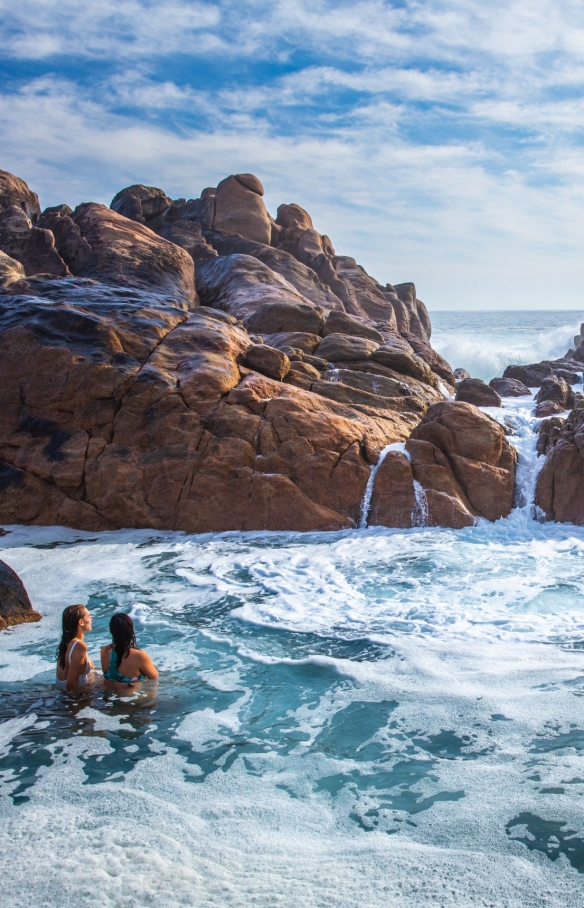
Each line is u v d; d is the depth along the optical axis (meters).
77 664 6.41
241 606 8.80
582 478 12.57
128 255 21.83
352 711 5.90
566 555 10.66
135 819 4.44
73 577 10.17
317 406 14.20
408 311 33.66
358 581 9.68
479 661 6.77
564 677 6.31
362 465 13.12
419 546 11.39
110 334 14.27
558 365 26.56
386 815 4.45
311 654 7.18
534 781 4.74
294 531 12.64
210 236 28.17
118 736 5.58
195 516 12.84
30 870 3.89
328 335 18.52
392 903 3.61
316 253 29.34
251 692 6.35
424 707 5.89
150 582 9.91
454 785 4.75
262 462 13.04
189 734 5.61
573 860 3.93
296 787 4.82
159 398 13.56
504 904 3.59
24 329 14.05
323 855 4.05
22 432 13.53
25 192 25.61
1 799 4.69
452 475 13.04
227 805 4.60
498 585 9.27
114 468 13.12
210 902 3.63
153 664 7.04
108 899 3.65
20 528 12.88
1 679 6.69
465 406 13.60
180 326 15.44
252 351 15.24
